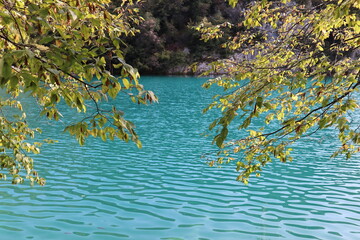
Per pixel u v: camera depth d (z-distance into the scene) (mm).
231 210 8492
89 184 10109
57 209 8266
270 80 3645
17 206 8336
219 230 7406
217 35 6340
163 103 29359
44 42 2221
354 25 4254
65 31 2695
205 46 60562
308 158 13297
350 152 4293
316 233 7359
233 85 4551
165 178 10828
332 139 16328
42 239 6797
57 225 7430
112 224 7574
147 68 61375
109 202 8820
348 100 3227
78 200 8883
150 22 59688
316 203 9000
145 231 7281
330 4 3850
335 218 8109
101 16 3559
